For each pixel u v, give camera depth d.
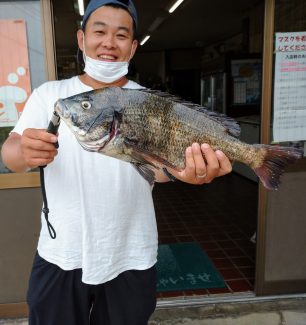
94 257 1.44
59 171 1.42
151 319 2.77
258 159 1.32
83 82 1.58
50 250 1.47
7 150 1.36
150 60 14.64
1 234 2.67
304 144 2.84
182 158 1.25
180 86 14.24
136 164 1.26
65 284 1.48
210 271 3.42
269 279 2.99
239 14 7.98
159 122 1.22
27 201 2.64
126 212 1.48
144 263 1.55
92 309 1.59
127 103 1.21
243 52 7.72
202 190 6.37
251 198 5.82
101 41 1.48
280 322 2.73
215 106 8.22
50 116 1.47
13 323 2.71
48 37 2.49
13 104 2.55
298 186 2.88
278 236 2.94
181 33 10.36
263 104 2.76
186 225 4.64
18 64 2.52
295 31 2.69
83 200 1.42
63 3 6.27
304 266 3.00
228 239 4.17
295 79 2.75
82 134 1.18
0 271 2.71
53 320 1.50
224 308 2.88
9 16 2.47
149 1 6.47
